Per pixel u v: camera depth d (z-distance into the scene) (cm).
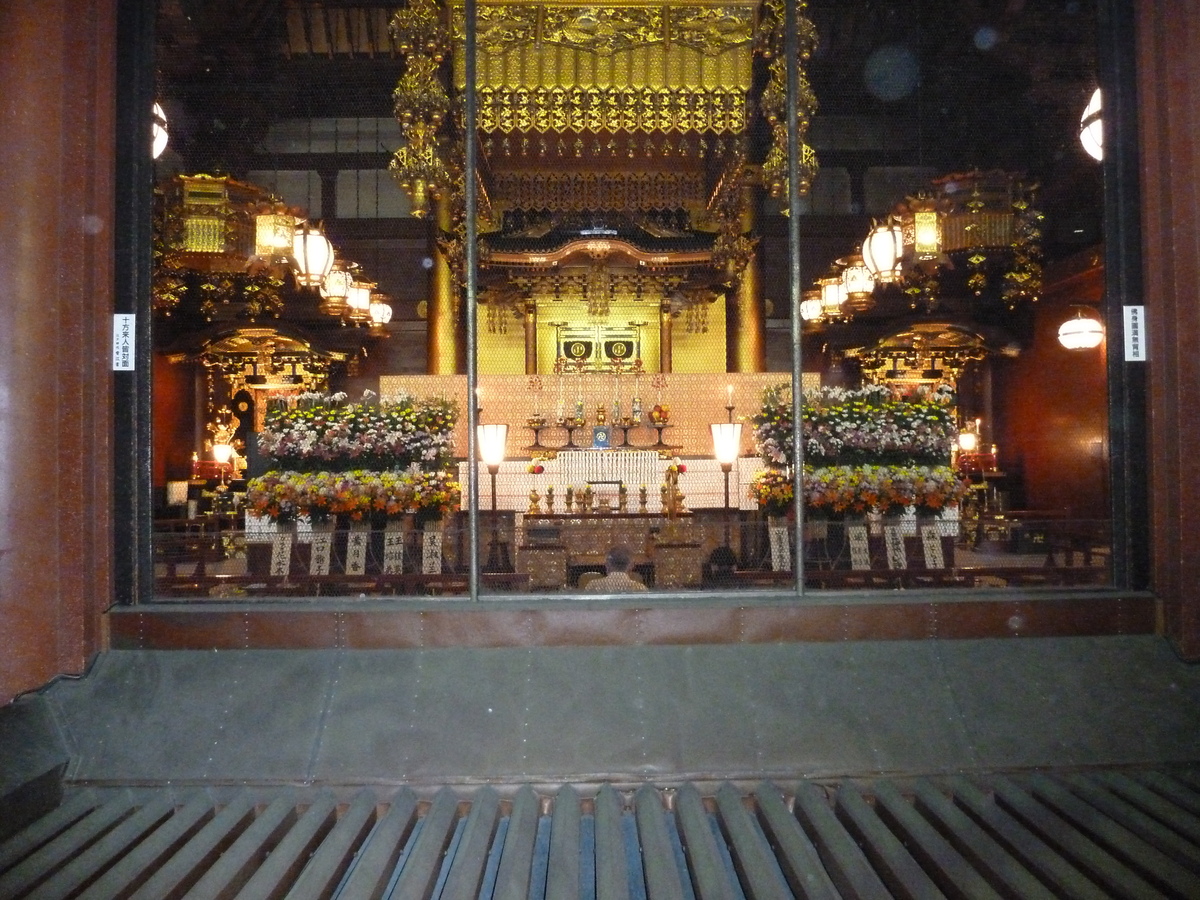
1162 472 406
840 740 359
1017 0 582
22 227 376
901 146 907
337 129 948
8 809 312
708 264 972
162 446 778
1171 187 405
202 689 373
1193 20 402
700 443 845
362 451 520
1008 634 398
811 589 419
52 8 385
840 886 285
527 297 1004
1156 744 362
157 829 312
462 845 300
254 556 455
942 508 500
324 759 350
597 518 524
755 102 717
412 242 983
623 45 617
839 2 701
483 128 631
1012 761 354
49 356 379
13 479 371
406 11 609
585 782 345
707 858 291
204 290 766
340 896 271
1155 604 404
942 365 951
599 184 966
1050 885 276
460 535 473
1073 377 734
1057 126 606
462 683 374
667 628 390
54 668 374
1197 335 400
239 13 602
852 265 883
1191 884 264
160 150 461
